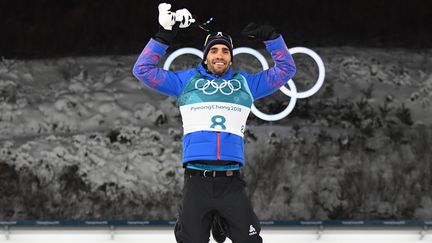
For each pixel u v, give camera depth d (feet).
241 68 82.12
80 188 78.48
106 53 83.56
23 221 73.31
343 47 83.15
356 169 78.84
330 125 80.28
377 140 79.82
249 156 78.95
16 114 80.48
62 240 72.54
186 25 34.78
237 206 33.12
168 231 73.51
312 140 79.51
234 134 33.47
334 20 83.71
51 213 77.87
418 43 83.15
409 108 81.05
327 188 78.33
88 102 81.25
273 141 79.36
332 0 83.87
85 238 72.64
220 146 32.99
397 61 82.74
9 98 81.05
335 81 81.71
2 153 79.05
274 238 72.74
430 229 73.46
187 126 33.68
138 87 82.28
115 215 77.97
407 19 83.61
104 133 80.07
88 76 82.53
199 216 33.27
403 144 79.71
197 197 33.27
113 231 73.41
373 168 78.95
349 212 77.82
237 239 33.27
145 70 34.12
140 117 80.89
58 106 80.89
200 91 33.68
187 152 33.35
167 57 82.69
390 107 81.00
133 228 73.67
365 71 82.33
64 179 78.64
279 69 35.24
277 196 78.07
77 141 79.71
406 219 77.71
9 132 79.87
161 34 34.50
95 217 77.82
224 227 34.14
